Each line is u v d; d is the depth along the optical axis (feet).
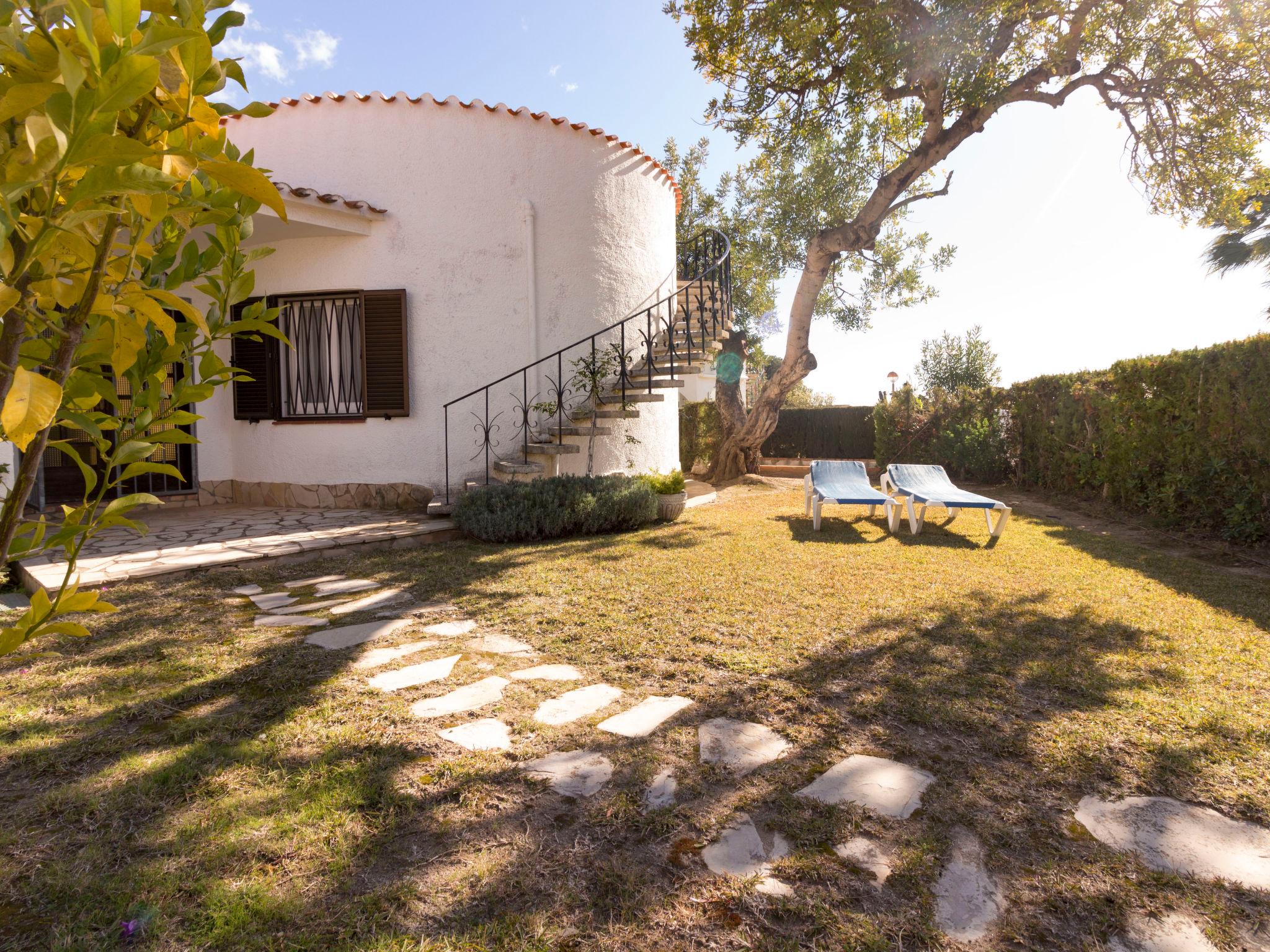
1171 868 5.89
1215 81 31.58
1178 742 8.04
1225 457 21.04
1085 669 10.34
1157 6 30.66
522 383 25.94
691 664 10.54
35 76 2.42
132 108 2.69
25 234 2.30
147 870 5.61
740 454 42.27
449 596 14.57
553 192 26.32
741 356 42.34
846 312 60.49
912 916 5.28
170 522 22.26
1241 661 10.69
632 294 28.66
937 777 7.32
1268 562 18.51
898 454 45.19
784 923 5.22
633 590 14.90
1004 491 36.60
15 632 2.69
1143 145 35.91
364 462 25.48
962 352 65.67
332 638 11.77
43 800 6.60
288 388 26.05
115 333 2.91
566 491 21.84
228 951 4.84
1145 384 24.80
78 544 2.93
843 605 13.75
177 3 2.55
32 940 4.89
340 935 4.99
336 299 25.71
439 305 25.25
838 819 6.50
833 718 8.71
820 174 53.47
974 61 30.78
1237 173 33.27
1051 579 16.06
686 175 64.85
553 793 6.95
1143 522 24.81
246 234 3.50
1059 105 33.86
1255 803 6.84
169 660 10.64
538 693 9.46
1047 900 5.49
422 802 6.75
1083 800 6.91
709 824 6.45
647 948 4.96
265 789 6.90
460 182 25.25
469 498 21.25
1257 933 5.14
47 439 2.81
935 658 10.77
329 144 25.21
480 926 5.13
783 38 31.68
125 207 2.68
